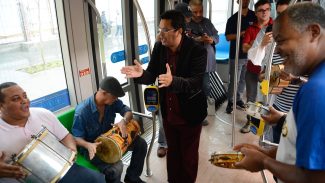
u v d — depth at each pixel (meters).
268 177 2.47
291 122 0.91
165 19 1.76
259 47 2.37
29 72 2.10
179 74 1.90
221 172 2.58
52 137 1.56
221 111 4.05
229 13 5.13
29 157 1.37
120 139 1.99
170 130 2.14
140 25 3.15
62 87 2.38
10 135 1.61
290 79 1.62
